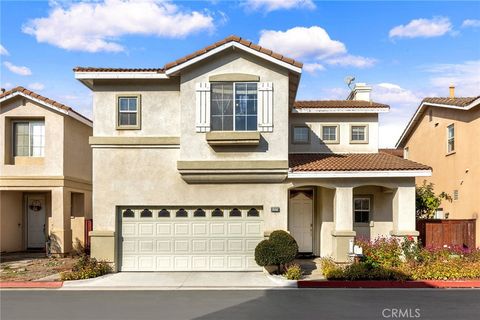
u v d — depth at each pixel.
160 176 15.16
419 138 24.17
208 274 14.70
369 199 18.31
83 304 10.77
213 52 14.48
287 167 14.78
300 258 17.64
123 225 15.29
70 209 19.84
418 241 15.73
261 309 10.17
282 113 14.86
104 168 15.12
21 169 18.97
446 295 11.82
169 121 15.27
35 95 18.75
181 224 15.34
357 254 14.34
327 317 9.45
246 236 15.33
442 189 21.00
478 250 15.50
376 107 19.28
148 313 9.84
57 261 17.50
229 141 14.56
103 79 15.03
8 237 20.14
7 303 10.93
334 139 19.67
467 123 18.38
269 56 14.55
